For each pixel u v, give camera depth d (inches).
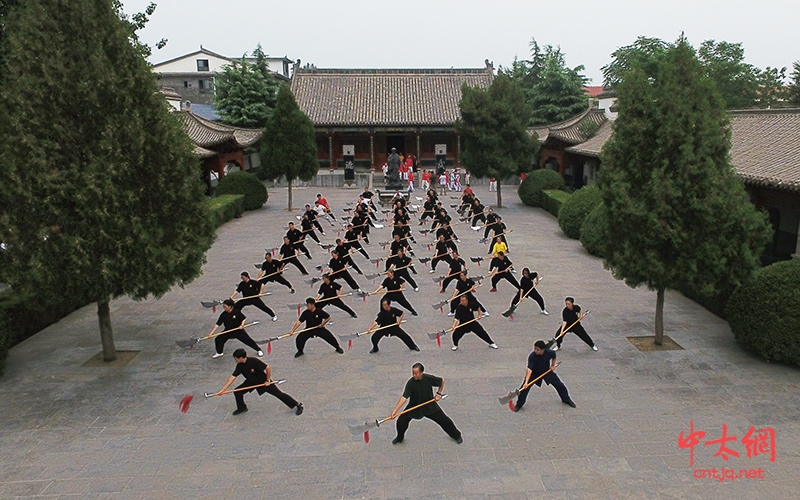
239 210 1333.7
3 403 443.5
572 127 1692.9
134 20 716.7
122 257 456.8
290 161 1376.7
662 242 496.4
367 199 1402.6
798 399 432.5
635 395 442.3
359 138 2129.7
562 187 1441.9
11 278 442.9
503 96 1373.0
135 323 626.2
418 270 831.7
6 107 439.5
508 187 1882.4
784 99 1599.4
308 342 562.6
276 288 756.0
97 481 344.2
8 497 330.0
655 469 348.5
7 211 441.7
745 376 472.4
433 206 1224.8
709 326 591.5
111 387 470.3
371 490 332.5
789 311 469.7
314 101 2082.9
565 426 398.3
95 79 450.6
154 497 329.1
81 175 445.4
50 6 450.3
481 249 967.6
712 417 408.2
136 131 459.8
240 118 1968.5
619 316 626.5
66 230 449.1
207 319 638.5
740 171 704.4
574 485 334.6
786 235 684.7
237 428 403.2
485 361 510.6
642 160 503.5
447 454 367.2
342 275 708.0
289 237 890.1
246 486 337.7
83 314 658.8
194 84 2989.7
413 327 598.2
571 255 918.4
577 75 2202.3
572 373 482.3
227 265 876.6
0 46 578.2
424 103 2091.5
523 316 629.6
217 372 499.2
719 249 480.7
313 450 374.0
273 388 416.5
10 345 525.0
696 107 483.2
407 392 370.3
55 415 424.5
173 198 485.4
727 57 1855.3
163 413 426.0
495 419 409.1
